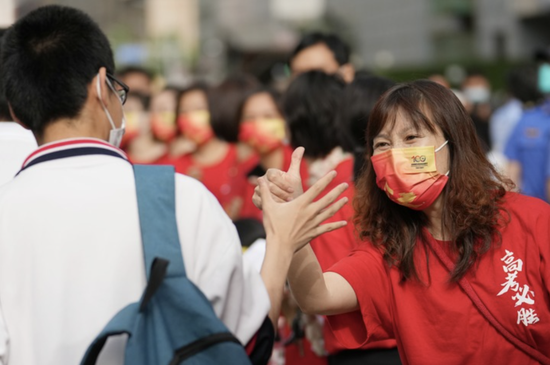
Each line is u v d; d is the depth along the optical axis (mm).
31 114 2357
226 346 2125
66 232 2203
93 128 2381
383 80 3957
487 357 2830
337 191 2467
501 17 24531
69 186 2252
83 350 2145
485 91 10500
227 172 6773
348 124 3914
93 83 2361
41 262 2182
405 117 2873
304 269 2730
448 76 21078
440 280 2895
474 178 2879
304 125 4172
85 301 2168
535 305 2832
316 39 5746
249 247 3961
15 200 2242
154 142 8141
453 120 2879
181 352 2105
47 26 2354
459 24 26062
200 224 2295
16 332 2180
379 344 3455
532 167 7559
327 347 3605
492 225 2873
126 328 2086
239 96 6387
